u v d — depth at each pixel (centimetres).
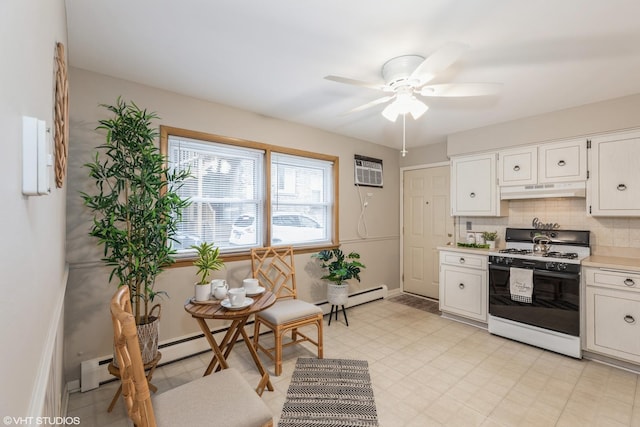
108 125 195
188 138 272
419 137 409
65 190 197
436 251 439
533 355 271
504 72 223
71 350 215
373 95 268
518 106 292
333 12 159
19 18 57
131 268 205
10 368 52
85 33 177
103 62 212
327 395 211
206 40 185
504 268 307
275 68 220
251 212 317
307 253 363
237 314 187
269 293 230
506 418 189
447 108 297
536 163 317
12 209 53
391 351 277
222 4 153
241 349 281
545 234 328
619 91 257
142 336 204
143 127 205
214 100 280
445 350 280
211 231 289
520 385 225
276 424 183
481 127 357
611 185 275
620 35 178
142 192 207
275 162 338
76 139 218
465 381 229
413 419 188
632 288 239
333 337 309
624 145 269
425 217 453
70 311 215
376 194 447
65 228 204
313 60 209
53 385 116
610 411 195
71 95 216
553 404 203
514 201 362
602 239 302
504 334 308
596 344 257
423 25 169
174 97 262
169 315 260
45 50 86
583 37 180
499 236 374
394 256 475
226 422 120
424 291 453
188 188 275
